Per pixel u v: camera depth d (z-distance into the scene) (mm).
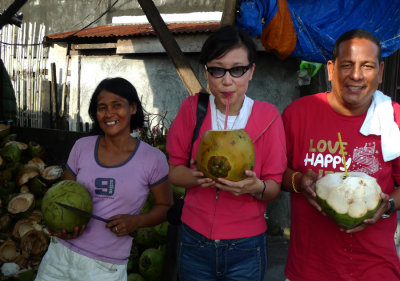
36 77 8391
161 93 6871
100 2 9594
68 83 7926
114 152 2047
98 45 7227
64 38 7352
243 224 1765
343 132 1854
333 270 1859
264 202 1850
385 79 5676
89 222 1963
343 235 1823
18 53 8664
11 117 6441
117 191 1972
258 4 3975
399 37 4199
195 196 1843
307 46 4258
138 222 1969
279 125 1803
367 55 1695
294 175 1905
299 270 1958
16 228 3832
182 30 6113
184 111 1878
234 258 1775
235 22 3996
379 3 4242
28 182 4340
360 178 1624
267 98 5645
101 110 1999
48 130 5266
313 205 1740
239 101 1778
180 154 1879
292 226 2033
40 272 2023
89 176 2008
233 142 1522
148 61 6965
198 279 1844
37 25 10414
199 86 3939
